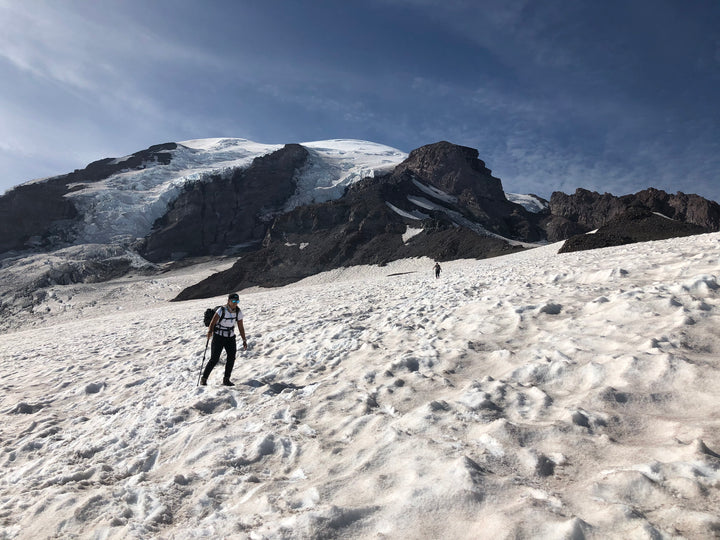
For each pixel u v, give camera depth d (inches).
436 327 347.3
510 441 139.6
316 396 236.1
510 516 99.4
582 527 89.2
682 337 197.5
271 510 129.7
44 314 3572.8
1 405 387.2
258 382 297.3
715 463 101.4
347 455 158.1
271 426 202.5
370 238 4259.4
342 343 364.5
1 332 3302.2
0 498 185.9
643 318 241.1
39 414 337.4
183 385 333.1
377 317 463.5
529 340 259.4
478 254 3336.6
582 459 124.0
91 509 153.1
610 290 344.5
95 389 390.6
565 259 817.5
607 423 140.9
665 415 140.9
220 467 169.2
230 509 137.7
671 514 89.9
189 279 4394.7
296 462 165.8
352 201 5019.7
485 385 198.1
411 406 196.2
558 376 193.9
